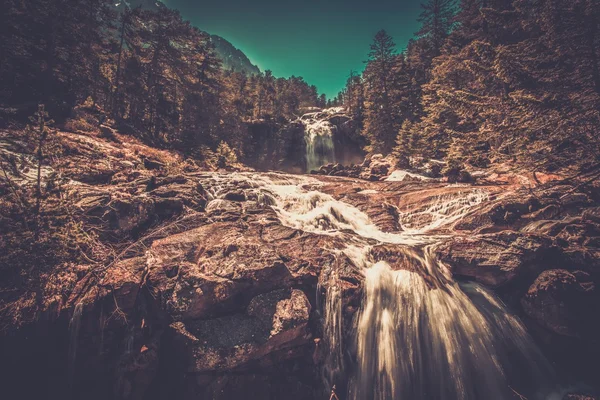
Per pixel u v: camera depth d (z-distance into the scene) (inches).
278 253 376.8
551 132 528.4
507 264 362.0
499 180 700.7
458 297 355.6
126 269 323.0
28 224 309.9
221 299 309.4
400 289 353.7
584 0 575.5
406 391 314.2
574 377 343.6
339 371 326.0
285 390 306.5
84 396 277.4
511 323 351.9
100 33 1328.7
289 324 300.5
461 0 1250.6
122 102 1346.0
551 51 666.8
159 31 1423.5
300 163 2100.1
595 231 399.5
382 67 1622.8
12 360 259.3
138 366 275.7
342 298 335.6
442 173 903.7
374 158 1294.3
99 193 433.7
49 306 273.0
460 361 325.7
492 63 753.0
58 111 862.5
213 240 383.9
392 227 526.3
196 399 281.7
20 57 943.7
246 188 648.4
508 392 321.4
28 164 429.1
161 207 454.9
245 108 2188.7
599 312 331.0
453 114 1042.1
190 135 1293.1
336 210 565.6
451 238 433.7
